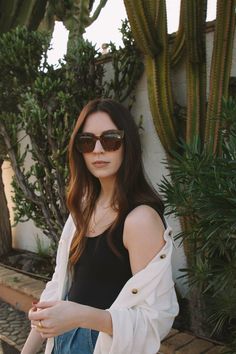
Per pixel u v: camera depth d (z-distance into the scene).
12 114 2.98
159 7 2.17
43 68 2.93
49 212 3.08
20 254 4.28
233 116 1.62
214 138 1.94
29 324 3.02
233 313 1.73
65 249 1.10
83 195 1.08
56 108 2.68
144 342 0.83
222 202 1.32
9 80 2.96
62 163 2.69
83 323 0.81
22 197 3.25
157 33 2.18
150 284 0.86
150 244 0.88
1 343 2.73
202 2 1.96
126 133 0.97
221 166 1.41
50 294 1.14
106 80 2.98
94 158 0.98
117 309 0.85
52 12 4.29
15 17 3.88
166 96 2.25
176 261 2.72
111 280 0.94
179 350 2.07
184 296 2.69
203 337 2.21
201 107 2.15
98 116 0.98
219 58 1.93
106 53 2.83
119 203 0.93
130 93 2.83
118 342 0.81
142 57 2.75
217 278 1.57
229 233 1.36
